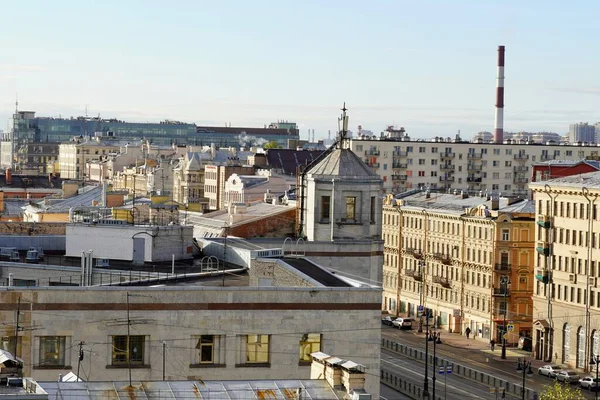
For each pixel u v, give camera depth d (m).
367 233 114.06
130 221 106.88
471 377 151.75
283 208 140.00
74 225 94.19
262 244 107.12
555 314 166.38
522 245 183.88
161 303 68.06
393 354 170.88
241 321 68.88
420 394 135.12
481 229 189.88
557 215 167.25
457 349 178.12
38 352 66.75
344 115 120.75
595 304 158.00
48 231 111.44
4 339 66.38
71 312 67.06
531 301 183.38
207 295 68.50
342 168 114.50
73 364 67.00
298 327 69.44
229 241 106.56
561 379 150.62
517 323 183.62
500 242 184.38
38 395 44.50
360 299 70.00
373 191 114.38
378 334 70.25
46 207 168.00
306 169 120.69
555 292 167.00
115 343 67.62
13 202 199.75
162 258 92.62
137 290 67.75
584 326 159.50
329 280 76.94
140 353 68.00
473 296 192.12
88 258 83.50
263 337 69.31
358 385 51.28
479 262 190.50
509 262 184.25
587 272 159.75
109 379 67.38
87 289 67.19
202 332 68.44
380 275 111.38
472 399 135.50
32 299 66.62
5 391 45.88
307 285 74.25
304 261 84.31
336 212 113.44
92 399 49.03
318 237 113.81
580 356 160.50
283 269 76.31
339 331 69.81
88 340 67.25
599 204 158.12
